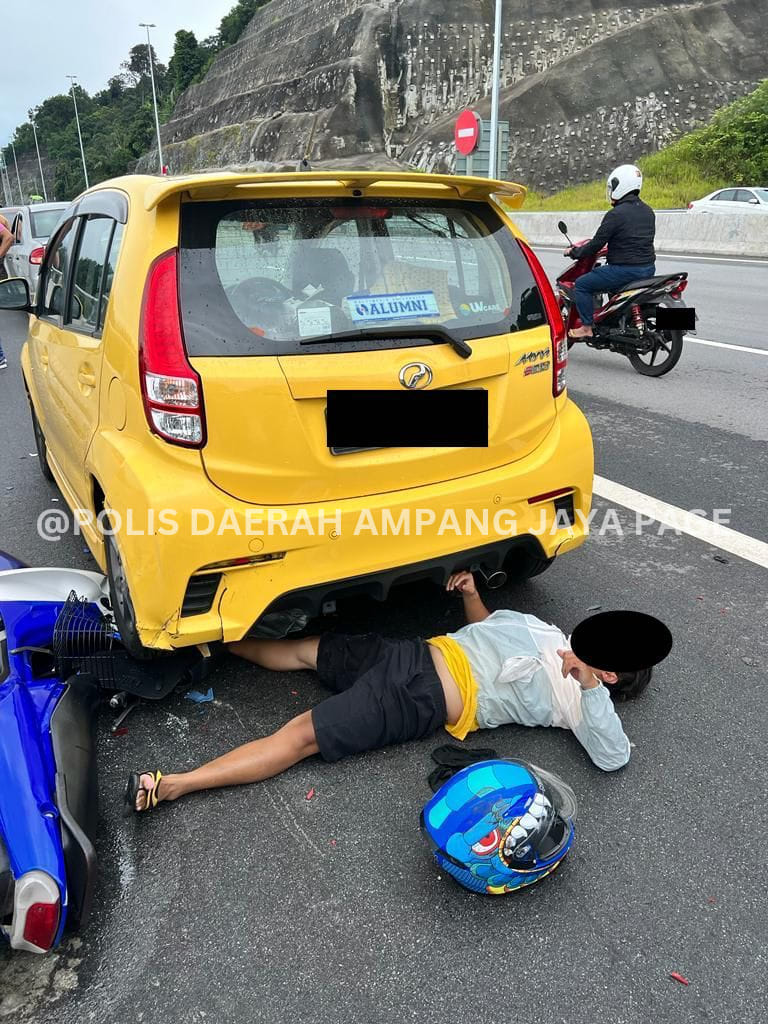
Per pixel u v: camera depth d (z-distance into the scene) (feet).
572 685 9.24
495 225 10.36
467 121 63.62
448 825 7.29
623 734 8.77
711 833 8.08
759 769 8.96
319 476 8.83
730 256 64.39
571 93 168.66
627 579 13.21
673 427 21.04
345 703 8.97
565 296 27.22
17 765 6.93
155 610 8.63
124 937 7.02
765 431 20.52
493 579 10.73
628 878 7.58
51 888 6.28
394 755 9.25
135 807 8.29
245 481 8.54
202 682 10.56
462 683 9.27
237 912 7.27
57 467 14.83
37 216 44.19
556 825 7.42
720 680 10.52
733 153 122.31
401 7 209.26
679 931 7.02
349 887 7.53
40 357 14.42
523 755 9.22
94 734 8.27
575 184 157.58
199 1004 6.43
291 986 6.57
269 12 275.18
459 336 9.48
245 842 8.04
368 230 9.29
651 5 204.95
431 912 7.25
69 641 9.81
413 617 12.04
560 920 7.15
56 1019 6.32
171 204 8.46
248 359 8.37
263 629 9.92
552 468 10.45
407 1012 6.35
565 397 10.97
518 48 198.29
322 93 211.20
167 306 8.27
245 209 8.71
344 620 11.96
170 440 8.34
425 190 9.76
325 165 179.73
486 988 6.53
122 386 8.81
